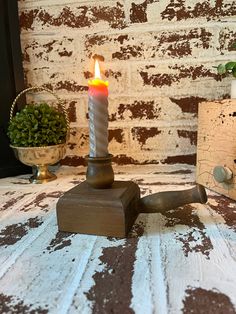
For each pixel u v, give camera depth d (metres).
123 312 0.18
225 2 0.45
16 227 0.30
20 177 0.50
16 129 0.44
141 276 0.21
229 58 0.47
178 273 0.21
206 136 0.39
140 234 0.28
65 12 0.49
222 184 0.36
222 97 0.48
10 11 0.48
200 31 0.47
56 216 0.31
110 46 0.49
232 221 0.30
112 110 0.51
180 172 0.48
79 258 0.24
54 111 0.46
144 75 0.49
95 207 0.27
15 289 0.20
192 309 0.18
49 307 0.18
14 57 0.50
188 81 0.49
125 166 0.53
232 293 0.19
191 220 0.30
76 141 0.53
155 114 0.50
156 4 0.47
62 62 0.51
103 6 0.48
